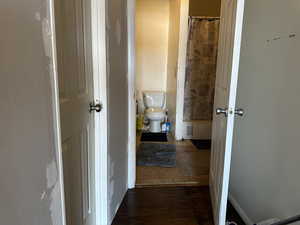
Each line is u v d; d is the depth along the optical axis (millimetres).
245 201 1842
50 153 753
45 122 716
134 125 2281
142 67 4383
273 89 1476
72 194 1232
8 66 542
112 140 1776
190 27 3643
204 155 3174
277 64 1434
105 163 1632
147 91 4410
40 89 683
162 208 2025
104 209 1698
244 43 1825
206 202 2119
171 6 4020
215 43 3715
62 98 1075
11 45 550
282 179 1399
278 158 1433
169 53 4184
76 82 1232
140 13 4195
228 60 1521
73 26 1167
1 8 515
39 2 664
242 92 1865
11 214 565
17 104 578
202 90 3850
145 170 2691
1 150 524
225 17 1727
